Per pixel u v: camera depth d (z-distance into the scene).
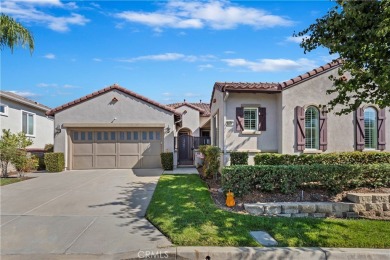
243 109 12.80
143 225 6.90
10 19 13.37
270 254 5.27
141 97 17.62
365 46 6.18
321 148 12.38
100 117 17.55
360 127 12.52
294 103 12.41
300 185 9.20
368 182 9.33
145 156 17.81
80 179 13.62
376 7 5.99
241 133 12.72
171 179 12.91
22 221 7.21
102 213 7.89
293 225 6.59
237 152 12.05
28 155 16.64
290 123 12.38
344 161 11.25
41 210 8.20
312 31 7.23
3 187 11.73
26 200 9.41
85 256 5.28
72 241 5.93
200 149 15.65
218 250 5.35
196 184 11.37
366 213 8.25
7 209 8.30
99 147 17.66
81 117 17.50
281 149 12.36
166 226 6.52
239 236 5.91
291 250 5.33
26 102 19.91
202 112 28.84
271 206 7.94
